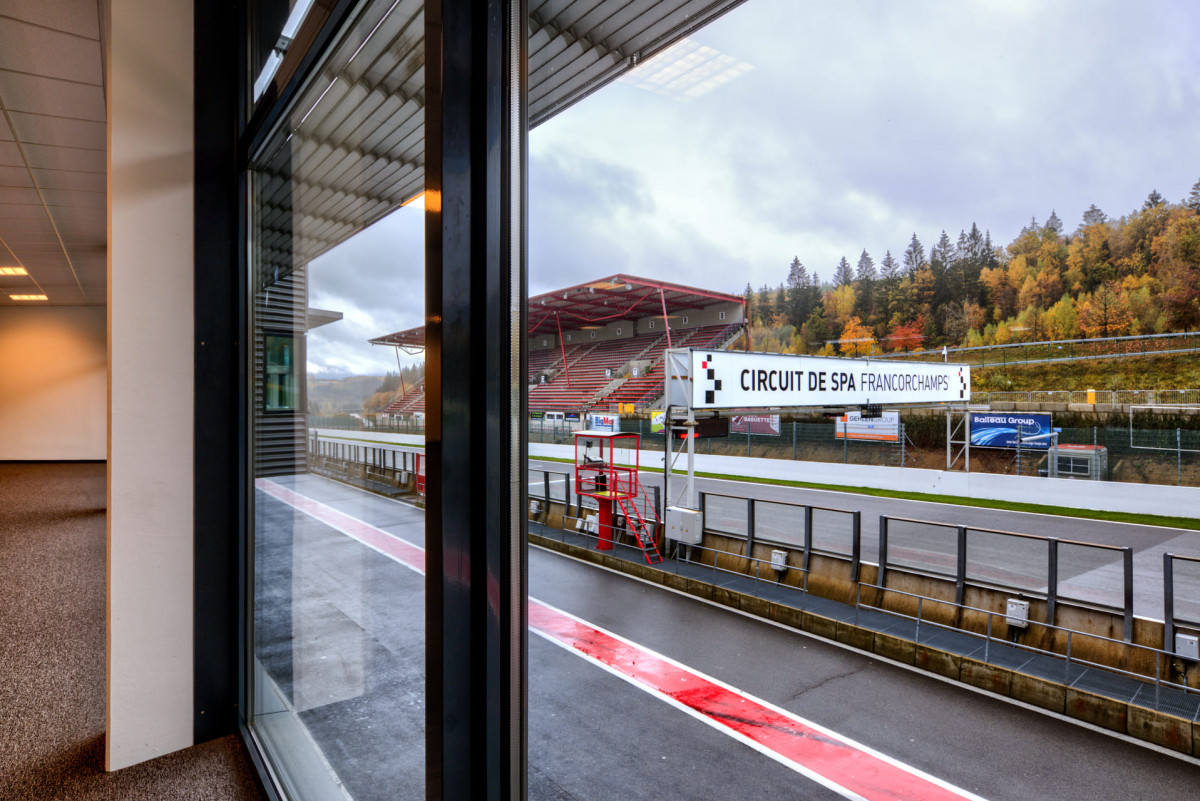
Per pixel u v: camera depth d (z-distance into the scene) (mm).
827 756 3959
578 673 5270
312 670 3135
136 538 2520
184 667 2611
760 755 3986
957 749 4051
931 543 8797
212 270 2646
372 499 6809
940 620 6113
